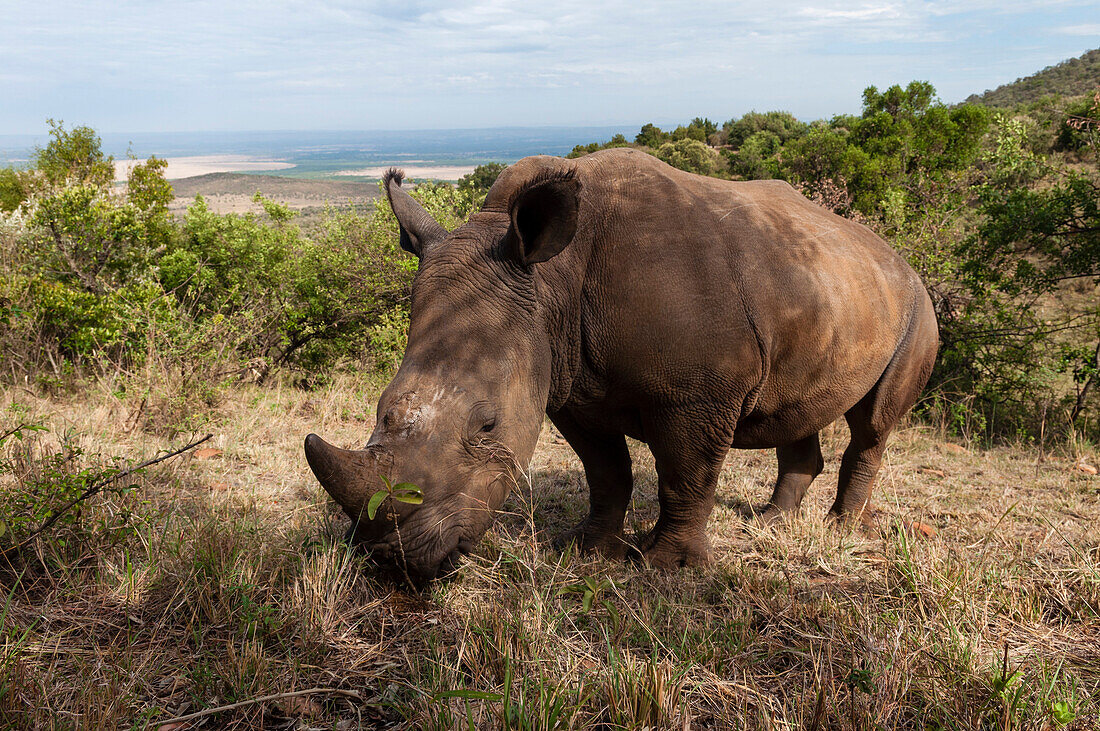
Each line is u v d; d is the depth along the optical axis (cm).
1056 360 877
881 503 539
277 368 1045
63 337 890
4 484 433
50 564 356
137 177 1551
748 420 423
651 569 404
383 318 1014
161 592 337
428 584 341
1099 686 286
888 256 474
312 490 505
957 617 332
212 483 507
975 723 260
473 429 318
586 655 304
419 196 1152
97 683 269
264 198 1234
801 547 432
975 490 579
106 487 399
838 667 297
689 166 5069
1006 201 879
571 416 421
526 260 331
